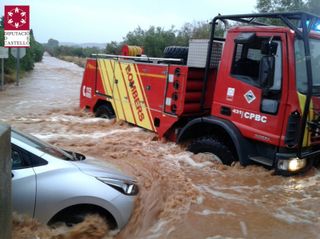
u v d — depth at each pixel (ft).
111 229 13.12
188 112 24.58
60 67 134.10
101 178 13.20
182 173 19.80
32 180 11.93
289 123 18.49
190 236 13.88
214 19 22.53
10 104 45.06
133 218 13.65
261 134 19.60
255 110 19.84
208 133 23.02
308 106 18.21
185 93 24.07
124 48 34.12
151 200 15.37
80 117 34.65
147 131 27.73
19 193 11.62
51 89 63.26
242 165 20.27
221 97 21.62
